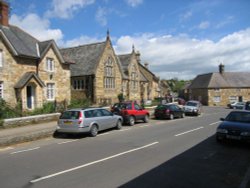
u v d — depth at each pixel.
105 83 36.88
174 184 6.69
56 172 7.77
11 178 7.28
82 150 10.91
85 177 7.25
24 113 20.02
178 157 9.53
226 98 66.81
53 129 15.53
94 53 37.22
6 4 25.81
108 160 9.13
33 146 12.19
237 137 11.48
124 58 44.81
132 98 43.62
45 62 26.91
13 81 23.62
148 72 53.69
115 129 17.64
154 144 12.03
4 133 14.38
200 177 7.27
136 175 7.40
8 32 25.42
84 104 28.31
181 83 103.62
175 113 25.73
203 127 18.48
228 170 7.95
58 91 28.47
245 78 71.06
